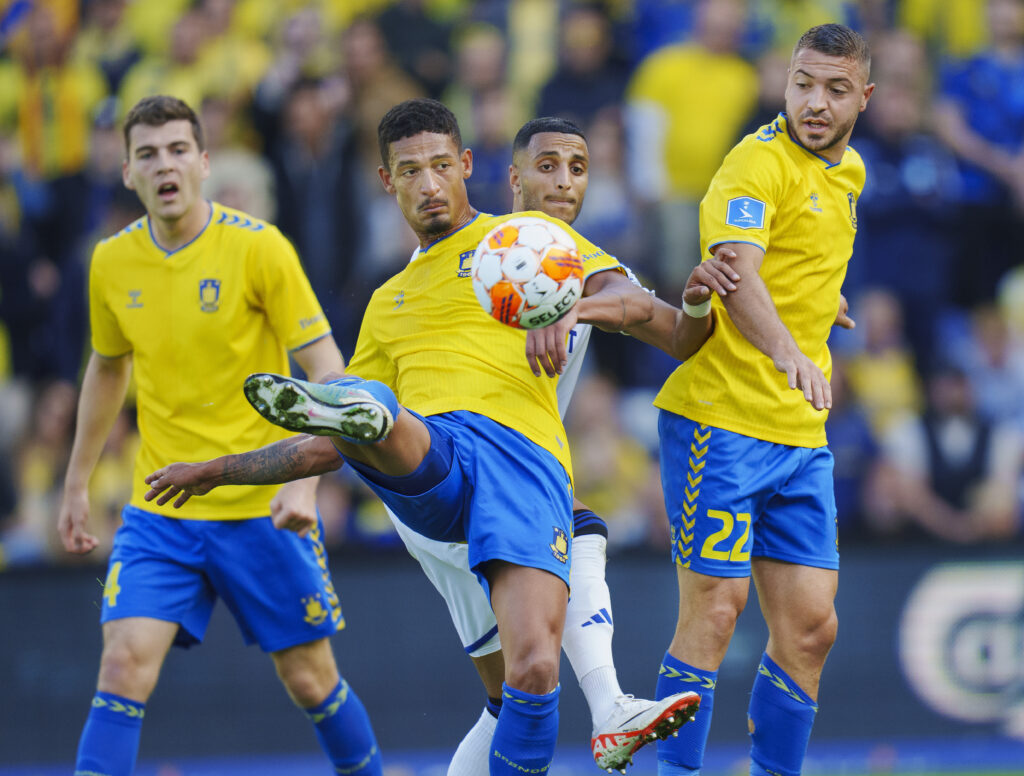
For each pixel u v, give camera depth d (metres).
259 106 36.22
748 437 15.48
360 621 30.92
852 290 36.09
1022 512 34.78
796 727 15.59
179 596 17.75
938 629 31.97
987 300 36.88
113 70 37.03
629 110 36.81
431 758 30.02
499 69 37.28
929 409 35.28
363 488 32.97
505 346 14.42
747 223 14.70
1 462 34.06
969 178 37.06
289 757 30.31
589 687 14.62
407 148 14.62
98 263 18.47
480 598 15.94
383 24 37.12
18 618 30.55
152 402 18.28
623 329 14.65
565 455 14.42
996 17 38.03
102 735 16.83
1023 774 28.39
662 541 33.31
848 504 34.03
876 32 37.66
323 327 18.34
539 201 16.59
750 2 37.59
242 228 18.27
